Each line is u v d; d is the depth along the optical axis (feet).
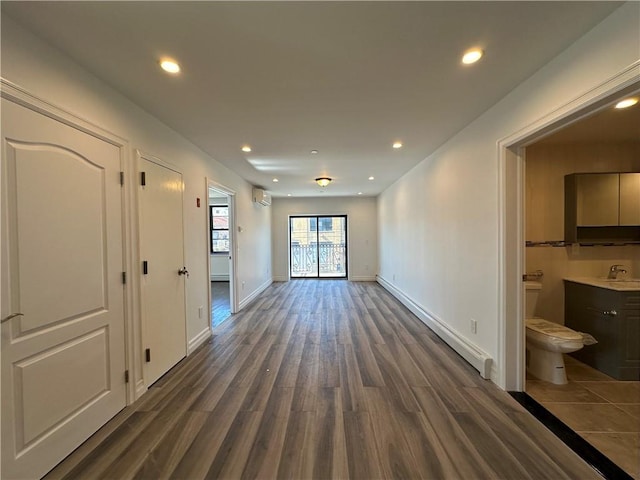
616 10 4.61
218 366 9.46
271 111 8.29
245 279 18.19
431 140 11.04
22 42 4.83
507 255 7.71
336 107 8.08
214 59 5.85
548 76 6.07
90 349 6.15
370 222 26.94
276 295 20.81
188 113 8.34
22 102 4.83
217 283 27.22
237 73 6.36
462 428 6.29
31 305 4.95
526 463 5.32
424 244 14.07
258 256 21.50
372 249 26.99
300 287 23.85
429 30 5.07
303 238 27.89
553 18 4.80
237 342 11.62
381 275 24.88
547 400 7.43
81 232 5.96
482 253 8.77
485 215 8.55
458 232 10.33
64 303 5.55
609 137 9.75
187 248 10.62
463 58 5.90
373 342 11.48
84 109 6.06
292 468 5.24
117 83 6.68
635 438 6.01
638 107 7.51
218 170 13.88
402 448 5.70
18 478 4.72
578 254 10.52
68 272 5.65
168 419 6.67
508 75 6.54
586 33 5.15
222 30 5.00
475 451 5.61
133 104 7.62
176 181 9.86
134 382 7.43
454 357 9.99
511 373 7.79
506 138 7.47
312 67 6.17
